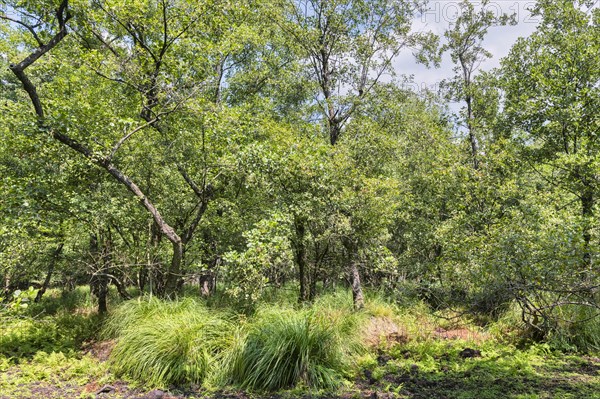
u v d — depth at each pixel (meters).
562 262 4.84
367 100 12.00
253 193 9.06
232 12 8.63
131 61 7.64
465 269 6.15
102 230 8.68
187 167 9.02
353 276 9.56
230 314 6.95
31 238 7.62
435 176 10.91
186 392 5.21
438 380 5.41
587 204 8.57
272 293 8.82
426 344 6.88
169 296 7.60
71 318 8.93
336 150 9.09
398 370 5.91
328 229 8.56
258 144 8.05
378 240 9.72
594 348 6.69
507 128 10.77
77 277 12.02
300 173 8.35
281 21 11.29
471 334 7.70
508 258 5.31
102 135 7.37
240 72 13.39
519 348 7.02
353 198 8.25
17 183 6.54
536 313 6.78
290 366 5.46
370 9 11.75
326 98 12.01
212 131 7.89
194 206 9.64
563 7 9.70
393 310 9.48
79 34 7.54
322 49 11.84
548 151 9.88
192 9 7.36
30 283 14.48
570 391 4.82
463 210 9.39
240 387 5.28
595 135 8.82
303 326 5.78
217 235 10.16
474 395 4.80
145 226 9.38
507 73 10.94
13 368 6.02
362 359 6.25
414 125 13.32
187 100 7.32
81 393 5.08
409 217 11.85
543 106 9.44
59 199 7.27
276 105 13.45
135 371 5.58
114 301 10.45
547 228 5.71
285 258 7.31
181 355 5.66
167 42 7.62
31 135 6.34
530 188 9.64
